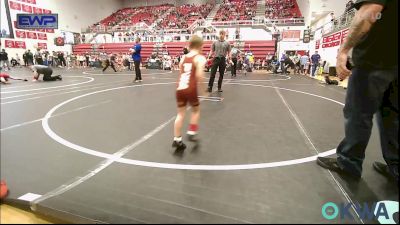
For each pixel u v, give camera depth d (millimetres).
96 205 2252
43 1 26500
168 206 2238
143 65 25031
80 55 25828
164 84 10625
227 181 2654
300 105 6594
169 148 3523
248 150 3482
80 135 4023
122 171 2857
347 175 2777
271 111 5832
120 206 2240
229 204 2266
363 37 2406
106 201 2307
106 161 3104
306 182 2643
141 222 2041
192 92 3457
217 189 2506
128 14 37625
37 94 7805
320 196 2395
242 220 2061
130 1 40469
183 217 2096
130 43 28359
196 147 3572
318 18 21094
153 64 22859
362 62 2449
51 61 24609
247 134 4160
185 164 3041
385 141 2750
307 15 22828
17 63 23594
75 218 2115
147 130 4305
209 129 4398
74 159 3152
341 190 2496
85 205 2252
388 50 2338
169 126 4543
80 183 2604
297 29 24375
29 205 2287
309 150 3502
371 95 2465
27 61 22422
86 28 32781
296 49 22656
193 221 2051
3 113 5371
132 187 2533
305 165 3031
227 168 2943
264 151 3451
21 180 2660
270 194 2422
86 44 29766
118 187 2533
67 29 29844
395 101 2588
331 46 15898
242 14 31484
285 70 18422
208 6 36125
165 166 2982
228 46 8172
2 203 2391
